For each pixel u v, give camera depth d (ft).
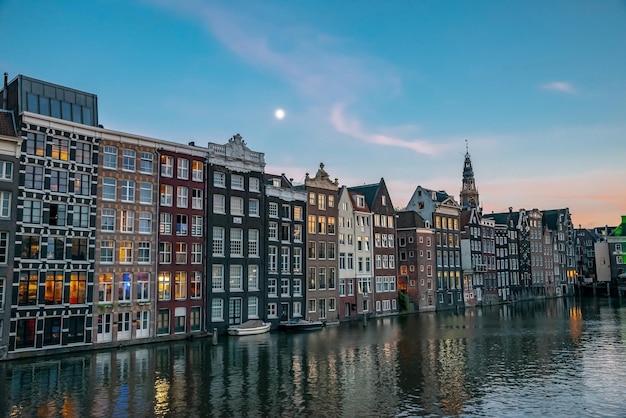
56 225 151.23
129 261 168.14
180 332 180.24
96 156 162.20
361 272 267.39
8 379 115.14
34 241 146.30
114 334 161.38
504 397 100.73
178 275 182.19
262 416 89.51
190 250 185.78
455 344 167.02
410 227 309.22
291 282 225.15
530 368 127.44
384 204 291.79
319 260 240.53
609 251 502.79
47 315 145.89
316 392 104.99
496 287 386.93
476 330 206.28
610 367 128.06
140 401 98.07
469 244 357.82
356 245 265.75
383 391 105.70
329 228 247.70
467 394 103.24
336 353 149.59
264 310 210.18
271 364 132.67
